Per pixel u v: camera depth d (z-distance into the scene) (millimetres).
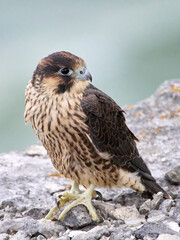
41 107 9477
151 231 8352
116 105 10141
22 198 10273
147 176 10102
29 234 8867
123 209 9477
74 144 9477
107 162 9719
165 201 9570
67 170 9820
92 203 9711
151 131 13188
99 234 8516
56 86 9445
